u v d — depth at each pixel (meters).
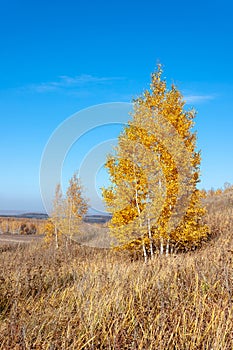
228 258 7.71
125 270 7.68
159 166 11.38
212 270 6.67
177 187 11.26
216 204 27.69
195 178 12.11
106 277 6.88
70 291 6.51
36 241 23.73
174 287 6.05
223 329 4.53
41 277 7.47
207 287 5.97
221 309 5.00
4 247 21.14
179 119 11.90
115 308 5.28
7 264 9.49
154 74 12.34
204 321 4.91
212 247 11.50
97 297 5.64
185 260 8.40
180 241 12.63
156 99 12.13
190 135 12.23
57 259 12.21
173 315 5.10
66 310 5.31
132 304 5.44
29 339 4.38
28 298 6.20
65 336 4.54
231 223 16.00
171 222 11.38
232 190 36.16
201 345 4.40
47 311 5.39
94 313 5.08
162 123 11.78
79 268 9.41
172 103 12.06
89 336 4.57
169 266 7.70
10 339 4.44
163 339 4.42
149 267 8.06
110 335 4.55
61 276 7.76
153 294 6.01
